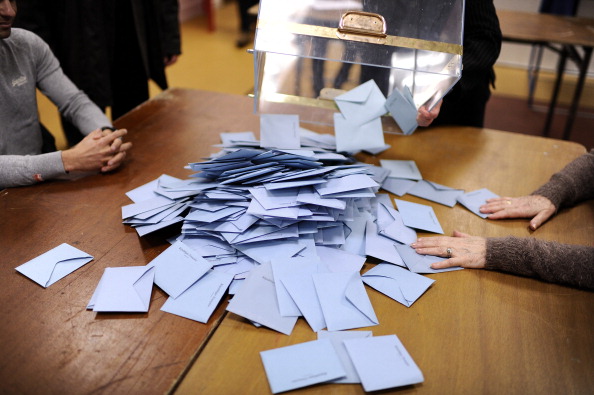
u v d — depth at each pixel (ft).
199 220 3.14
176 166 4.18
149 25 6.98
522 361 2.52
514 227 3.62
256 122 5.04
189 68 13.73
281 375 2.33
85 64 6.42
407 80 3.90
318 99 4.06
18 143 4.53
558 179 3.87
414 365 2.41
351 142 3.78
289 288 2.82
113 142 4.07
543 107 12.84
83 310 2.69
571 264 2.98
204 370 2.36
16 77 4.40
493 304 2.89
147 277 2.91
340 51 3.41
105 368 2.34
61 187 3.85
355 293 2.85
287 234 3.09
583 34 9.18
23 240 3.22
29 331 2.53
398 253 3.25
